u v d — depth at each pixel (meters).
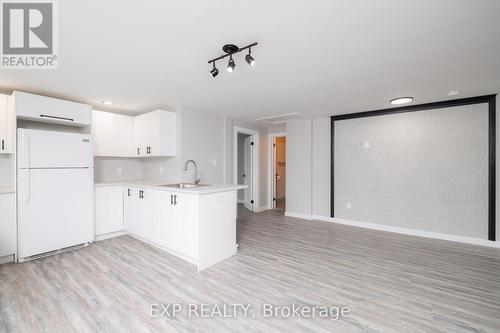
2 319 1.73
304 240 3.60
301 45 1.91
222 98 3.44
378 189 4.25
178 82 2.75
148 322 1.71
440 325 1.68
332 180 4.75
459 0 1.37
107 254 2.97
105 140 3.75
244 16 1.53
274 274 2.47
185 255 2.79
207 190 2.63
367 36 1.77
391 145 4.10
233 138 5.07
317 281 2.32
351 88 2.98
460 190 3.53
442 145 3.65
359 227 4.39
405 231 3.97
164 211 3.01
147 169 4.50
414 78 2.62
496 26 1.62
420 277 2.40
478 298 2.02
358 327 1.67
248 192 6.09
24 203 2.71
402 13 1.49
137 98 3.42
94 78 2.60
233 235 3.02
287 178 5.35
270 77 2.60
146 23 1.60
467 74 2.50
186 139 4.02
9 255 2.69
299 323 1.71
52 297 2.01
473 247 3.29
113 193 3.63
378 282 2.30
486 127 3.33
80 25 1.62
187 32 1.72
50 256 2.90
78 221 3.14
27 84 2.76
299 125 5.16
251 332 1.63
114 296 2.04
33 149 2.77
